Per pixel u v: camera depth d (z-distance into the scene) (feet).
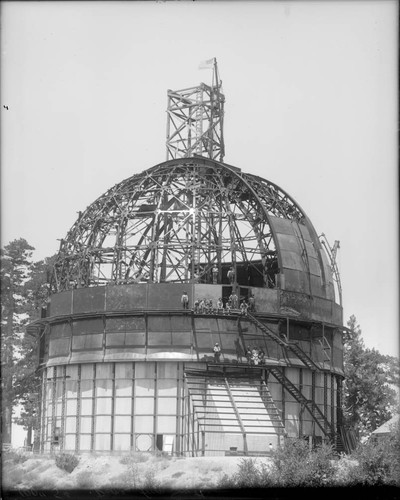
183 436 239.91
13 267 291.17
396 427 191.62
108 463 213.25
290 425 248.93
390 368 321.52
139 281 259.39
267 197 270.46
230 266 295.89
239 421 229.45
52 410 256.73
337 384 271.69
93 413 248.52
